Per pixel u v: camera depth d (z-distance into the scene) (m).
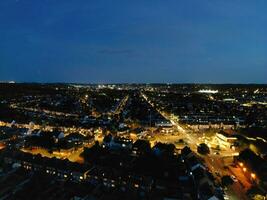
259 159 110.88
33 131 163.00
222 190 91.88
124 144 139.00
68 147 129.75
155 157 116.31
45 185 88.75
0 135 147.38
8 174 95.88
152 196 85.75
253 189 91.69
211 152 136.75
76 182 92.44
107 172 97.25
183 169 106.62
